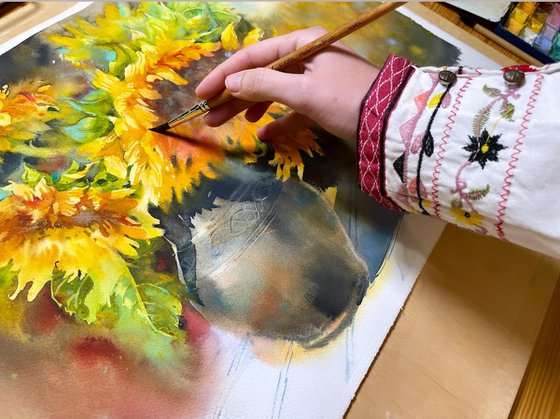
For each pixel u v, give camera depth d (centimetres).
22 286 37
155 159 45
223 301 40
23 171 42
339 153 51
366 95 42
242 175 47
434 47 61
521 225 38
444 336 43
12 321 36
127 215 42
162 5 55
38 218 40
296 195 47
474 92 39
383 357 41
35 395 33
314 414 37
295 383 38
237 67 48
